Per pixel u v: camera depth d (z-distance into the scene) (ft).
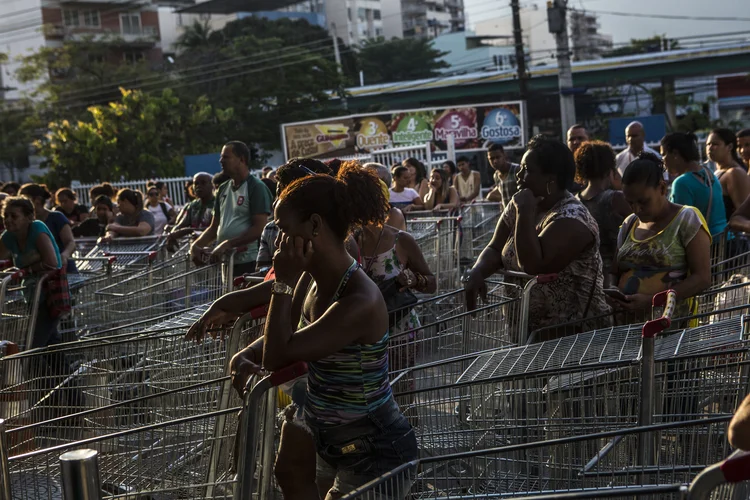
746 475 5.84
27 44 234.99
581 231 14.84
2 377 15.33
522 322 14.97
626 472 10.05
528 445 8.32
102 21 240.94
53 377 15.15
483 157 105.09
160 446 11.70
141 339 14.15
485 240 38.37
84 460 8.45
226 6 302.86
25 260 24.36
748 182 23.02
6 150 176.86
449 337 16.19
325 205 8.93
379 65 280.31
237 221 23.12
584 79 224.33
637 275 15.71
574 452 11.10
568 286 15.11
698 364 11.59
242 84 170.09
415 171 43.21
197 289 23.86
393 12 390.42
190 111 140.77
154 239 33.37
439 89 221.66
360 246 15.44
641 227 15.85
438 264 29.60
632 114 237.25
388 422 9.33
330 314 8.97
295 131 103.76
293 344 8.89
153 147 124.98
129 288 26.55
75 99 178.19
